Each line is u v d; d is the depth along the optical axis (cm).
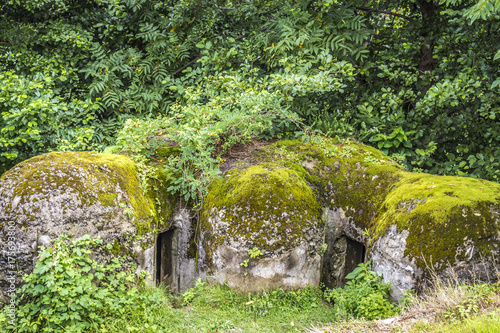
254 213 430
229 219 434
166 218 474
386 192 479
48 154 410
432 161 629
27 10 776
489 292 340
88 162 404
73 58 751
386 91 636
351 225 496
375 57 768
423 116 622
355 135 633
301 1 627
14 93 552
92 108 666
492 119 608
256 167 487
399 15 766
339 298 418
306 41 621
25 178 368
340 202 505
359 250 510
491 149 622
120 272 386
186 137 452
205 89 642
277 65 691
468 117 610
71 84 759
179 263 492
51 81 665
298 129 611
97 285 370
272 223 428
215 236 440
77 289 330
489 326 277
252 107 533
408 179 468
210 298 427
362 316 374
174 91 756
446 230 372
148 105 732
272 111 548
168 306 415
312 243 449
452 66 667
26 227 347
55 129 589
